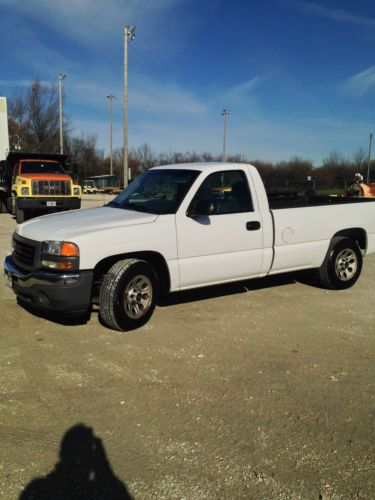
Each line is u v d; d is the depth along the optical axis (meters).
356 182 13.88
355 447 3.04
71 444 3.00
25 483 2.63
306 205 6.43
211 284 5.61
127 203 5.80
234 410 3.46
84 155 57.50
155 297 5.19
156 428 3.20
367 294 6.81
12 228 13.57
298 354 4.54
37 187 15.52
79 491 2.58
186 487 2.63
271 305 6.14
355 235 7.10
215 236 5.50
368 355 4.55
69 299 4.55
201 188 5.48
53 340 4.72
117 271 4.82
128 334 4.94
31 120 43.00
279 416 3.39
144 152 58.22
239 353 4.52
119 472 2.74
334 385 3.89
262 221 5.91
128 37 28.95
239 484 2.66
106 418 3.31
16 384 3.78
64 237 4.61
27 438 3.05
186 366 4.20
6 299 6.06
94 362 4.22
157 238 5.05
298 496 2.58
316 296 6.62
